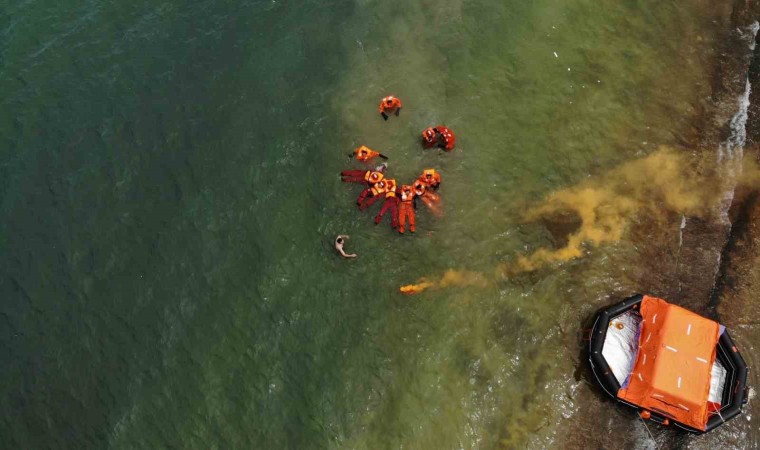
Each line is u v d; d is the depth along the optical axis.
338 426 18.48
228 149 22.86
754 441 18.03
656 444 18.19
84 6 26.25
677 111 23.39
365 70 24.62
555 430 18.53
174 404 18.73
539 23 25.62
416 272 20.67
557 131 23.19
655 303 19.03
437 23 25.77
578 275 20.59
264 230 21.36
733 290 20.05
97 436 18.34
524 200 21.88
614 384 18.30
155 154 22.75
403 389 18.98
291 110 23.72
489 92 24.08
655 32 25.23
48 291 20.30
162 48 25.12
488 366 19.33
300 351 19.52
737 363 18.17
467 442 18.34
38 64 24.77
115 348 19.50
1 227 21.31
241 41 25.34
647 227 21.30
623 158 22.55
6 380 19.03
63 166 22.52
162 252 20.95
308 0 26.44
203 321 19.92
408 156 22.62
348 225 21.36
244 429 18.44
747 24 25.17
